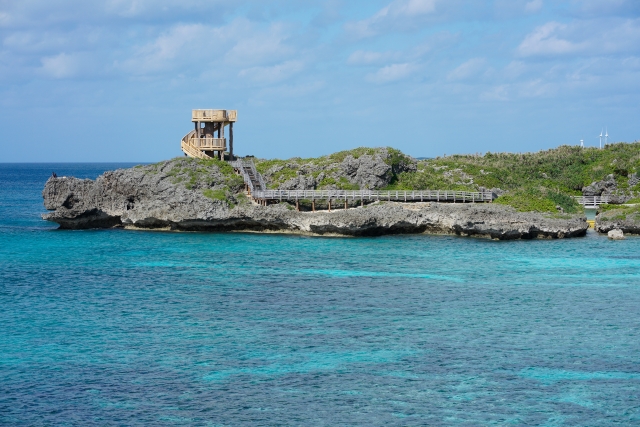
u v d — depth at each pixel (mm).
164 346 45750
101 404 37312
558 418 35844
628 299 56906
